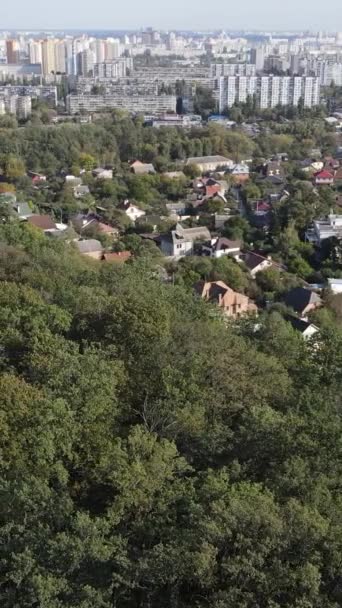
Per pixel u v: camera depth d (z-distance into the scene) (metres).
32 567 26.02
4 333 41.69
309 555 25.86
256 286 102.56
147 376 39.00
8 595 25.84
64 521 28.12
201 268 102.50
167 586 26.95
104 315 45.75
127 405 36.75
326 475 30.77
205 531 25.75
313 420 33.97
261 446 32.59
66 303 49.44
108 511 28.19
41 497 28.53
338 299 94.62
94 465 31.88
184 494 28.98
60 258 64.12
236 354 41.06
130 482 28.47
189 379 37.28
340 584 25.94
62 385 35.22
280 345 49.12
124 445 32.34
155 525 28.08
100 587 26.19
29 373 38.28
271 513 26.28
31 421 32.25
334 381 42.81
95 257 106.56
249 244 127.44
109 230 130.75
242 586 25.44
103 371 36.28
